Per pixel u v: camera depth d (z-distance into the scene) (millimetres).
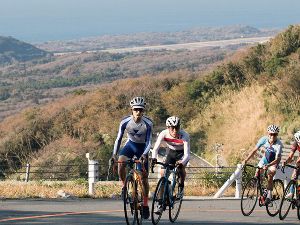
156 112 58438
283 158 31422
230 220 14992
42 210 16406
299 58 54000
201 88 59156
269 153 15812
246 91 53219
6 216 15039
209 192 23016
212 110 53969
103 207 17266
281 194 16656
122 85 64438
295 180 15648
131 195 12594
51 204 17984
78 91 69562
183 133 13703
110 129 51438
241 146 44406
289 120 44500
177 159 13938
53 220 14422
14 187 22734
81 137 51094
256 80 54844
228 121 50094
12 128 58281
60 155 41938
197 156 46812
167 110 58656
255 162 34938
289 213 16672
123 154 12945
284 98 47312
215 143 45500
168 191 13602
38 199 19438
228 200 20438
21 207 17094
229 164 40469
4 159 49031
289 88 47281
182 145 13758
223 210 17094
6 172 40969
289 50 58188
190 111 57156
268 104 48031
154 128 55062
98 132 51188
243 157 41312
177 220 14695
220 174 25891
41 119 55688
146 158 12602
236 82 57469
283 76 49781
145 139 12914
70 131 54375
